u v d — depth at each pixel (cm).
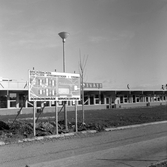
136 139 1138
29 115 2827
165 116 2333
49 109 3400
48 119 2161
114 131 1405
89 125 1568
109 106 4475
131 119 2056
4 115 2980
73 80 1351
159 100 5697
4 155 823
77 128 1459
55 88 1272
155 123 1780
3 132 1248
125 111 3309
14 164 716
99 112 3192
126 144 1016
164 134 1281
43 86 1227
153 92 5394
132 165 692
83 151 884
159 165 676
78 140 1114
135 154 830
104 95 4488
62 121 1739
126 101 4875
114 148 935
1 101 3231
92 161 741
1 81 3148
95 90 4122
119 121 1894
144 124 1686
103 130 1425
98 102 4381
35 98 1196
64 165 698
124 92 4759
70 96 1330
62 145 995
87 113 3028
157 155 814
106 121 1900
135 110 3506
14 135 1171
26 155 823
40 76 1222
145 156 801
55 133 1279
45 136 1173
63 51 1533
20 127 1371
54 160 755
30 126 1406
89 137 1198
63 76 1307
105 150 898
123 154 832
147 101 5359
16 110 3269
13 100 3331
